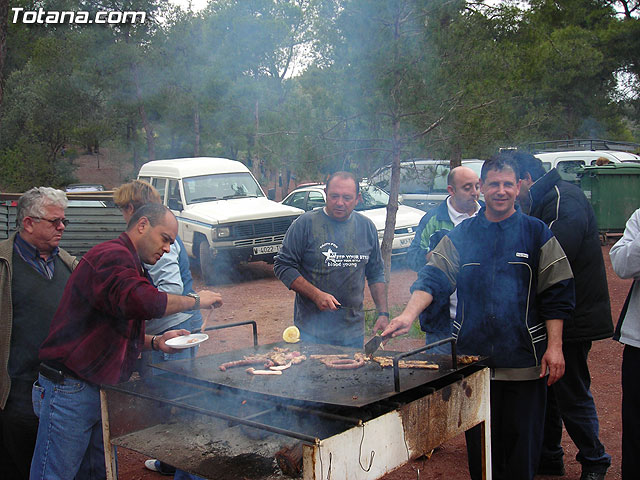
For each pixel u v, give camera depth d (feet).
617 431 12.71
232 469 7.73
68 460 8.46
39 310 9.16
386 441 7.20
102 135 74.84
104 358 8.38
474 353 9.10
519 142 20.21
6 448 9.82
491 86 19.70
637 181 37.60
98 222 25.79
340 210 11.26
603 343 19.26
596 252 10.11
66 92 66.80
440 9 19.07
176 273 10.44
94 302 8.13
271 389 7.58
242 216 30.27
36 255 9.27
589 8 71.92
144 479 11.50
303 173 21.34
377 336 8.50
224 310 25.89
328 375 8.26
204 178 33.63
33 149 72.64
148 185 10.41
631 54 67.56
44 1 60.44
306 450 6.40
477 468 9.34
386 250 21.68
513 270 8.80
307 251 11.44
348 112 20.47
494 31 21.43
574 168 42.42
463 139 19.86
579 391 10.16
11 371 9.12
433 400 7.83
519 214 9.00
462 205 11.81
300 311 11.61
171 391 8.97
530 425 8.93
